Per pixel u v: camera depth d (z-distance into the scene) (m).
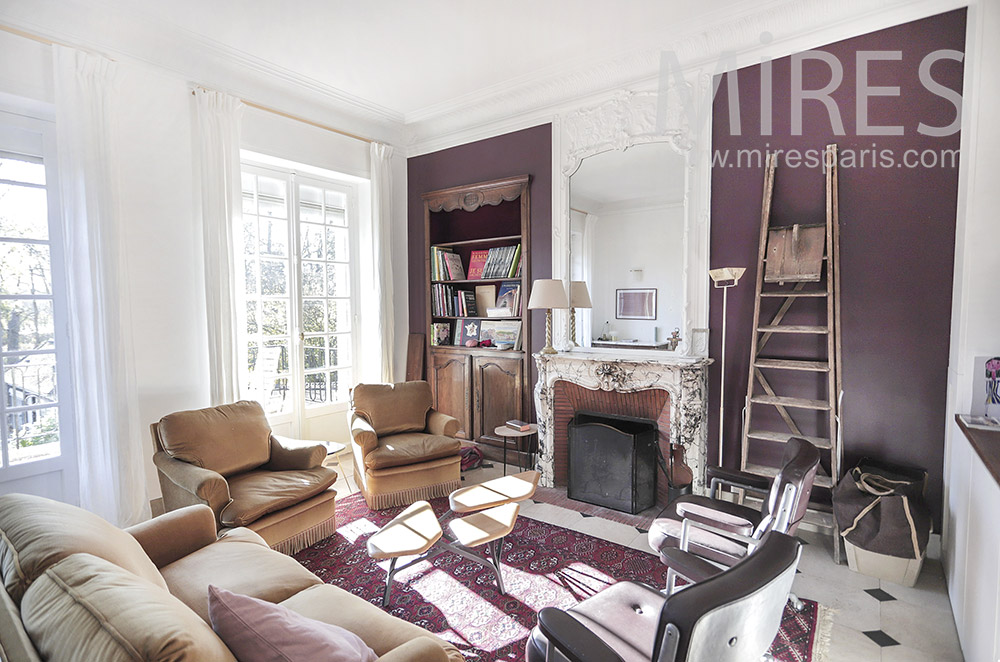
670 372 3.39
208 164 3.50
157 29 3.16
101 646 0.94
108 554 1.39
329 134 4.47
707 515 2.30
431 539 2.19
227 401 3.61
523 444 4.40
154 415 3.29
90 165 2.91
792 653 2.01
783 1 2.93
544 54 3.58
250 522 2.57
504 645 2.08
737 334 3.36
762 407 3.29
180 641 0.93
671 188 3.58
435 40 3.38
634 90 3.69
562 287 3.82
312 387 4.63
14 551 1.28
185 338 3.45
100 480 2.98
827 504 3.08
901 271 2.83
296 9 3.00
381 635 1.49
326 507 3.01
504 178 4.44
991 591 1.62
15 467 2.85
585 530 3.16
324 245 4.70
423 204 4.97
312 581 1.88
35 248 2.94
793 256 3.02
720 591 1.01
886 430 2.89
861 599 2.37
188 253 3.46
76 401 2.92
